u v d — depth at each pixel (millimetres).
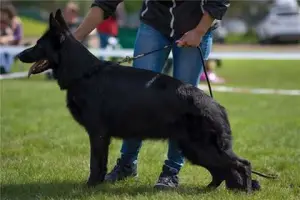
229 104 18969
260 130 13414
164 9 8070
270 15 50875
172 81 7449
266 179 8758
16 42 26797
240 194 7484
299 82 27828
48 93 20391
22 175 8656
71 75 7602
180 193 7805
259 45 49344
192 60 8086
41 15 78938
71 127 13273
